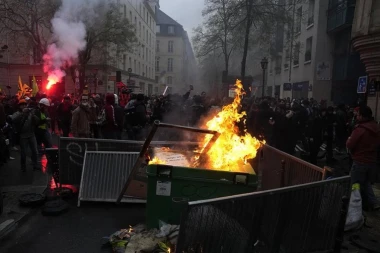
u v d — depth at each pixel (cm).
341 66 1948
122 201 540
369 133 514
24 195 536
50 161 595
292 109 1029
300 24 2445
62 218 484
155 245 362
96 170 556
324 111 927
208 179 398
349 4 1720
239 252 300
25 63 2952
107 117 811
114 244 390
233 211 291
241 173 397
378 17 895
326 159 975
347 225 448
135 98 953
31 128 727
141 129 938
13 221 445
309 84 2198
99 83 2206
